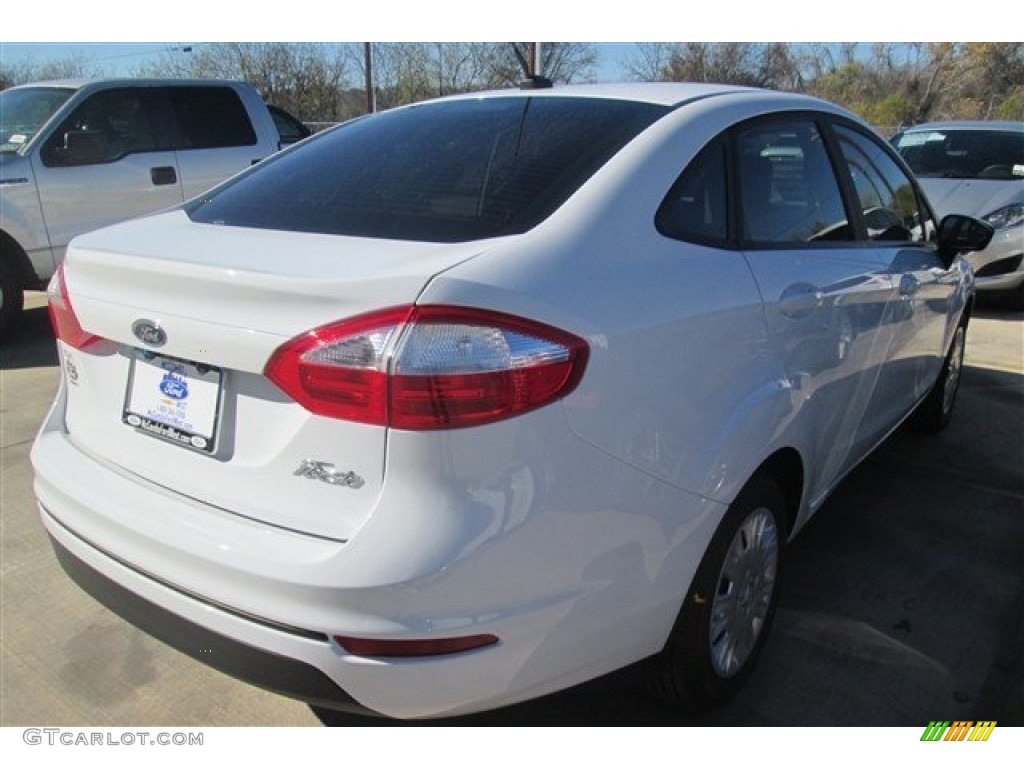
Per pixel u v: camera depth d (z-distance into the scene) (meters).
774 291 2.32
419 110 2.75
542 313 1.70
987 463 4.22
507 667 1.72
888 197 3.35
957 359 4.57
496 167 2.17
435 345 1.60
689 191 2.21
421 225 1.98
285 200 2.28
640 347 1.87
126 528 1.88
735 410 2.15
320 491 1.70
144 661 2.60
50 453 2.20
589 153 2.16
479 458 1.62
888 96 44.84
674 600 2.05
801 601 2.95
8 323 6.18
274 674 1.72
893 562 3.23
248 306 1.74
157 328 1.87
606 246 1.93
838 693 2.48
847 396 2.87
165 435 1.96
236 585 1.71
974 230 3.62
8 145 6.26
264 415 1.78
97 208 6.46
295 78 33.25
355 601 1.61
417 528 1.61
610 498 1.81
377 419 1.61
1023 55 43.19
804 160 2.75
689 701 2.28
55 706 2.40
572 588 1.78
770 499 2.42
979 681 2.55
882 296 2.98
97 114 6.57
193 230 2.14
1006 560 3.27
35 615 2.81
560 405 1.70
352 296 1.64
